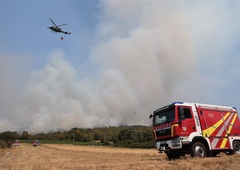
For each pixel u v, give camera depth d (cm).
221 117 1507
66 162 1609
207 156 1357
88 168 1136
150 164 1135
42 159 2034
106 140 11956
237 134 1555
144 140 7469
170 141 1316
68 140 15038
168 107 1357
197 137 1333
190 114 1367
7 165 1491
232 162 1052
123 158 1894
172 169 946
